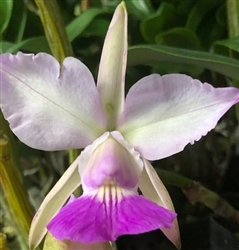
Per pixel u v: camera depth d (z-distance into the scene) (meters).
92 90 0.12
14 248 0.23
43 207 0.12
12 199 0.15
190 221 0.21
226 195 0.22
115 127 0.13
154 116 0.12
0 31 0.19
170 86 0.12
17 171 0.15
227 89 0.11
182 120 0.12
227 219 0.19
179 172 0.23
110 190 0.12
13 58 0.11
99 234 0.10
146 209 0.11
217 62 0.13
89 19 0.18
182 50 0.14
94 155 0.12
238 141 0.23
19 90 0.11
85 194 0.12
